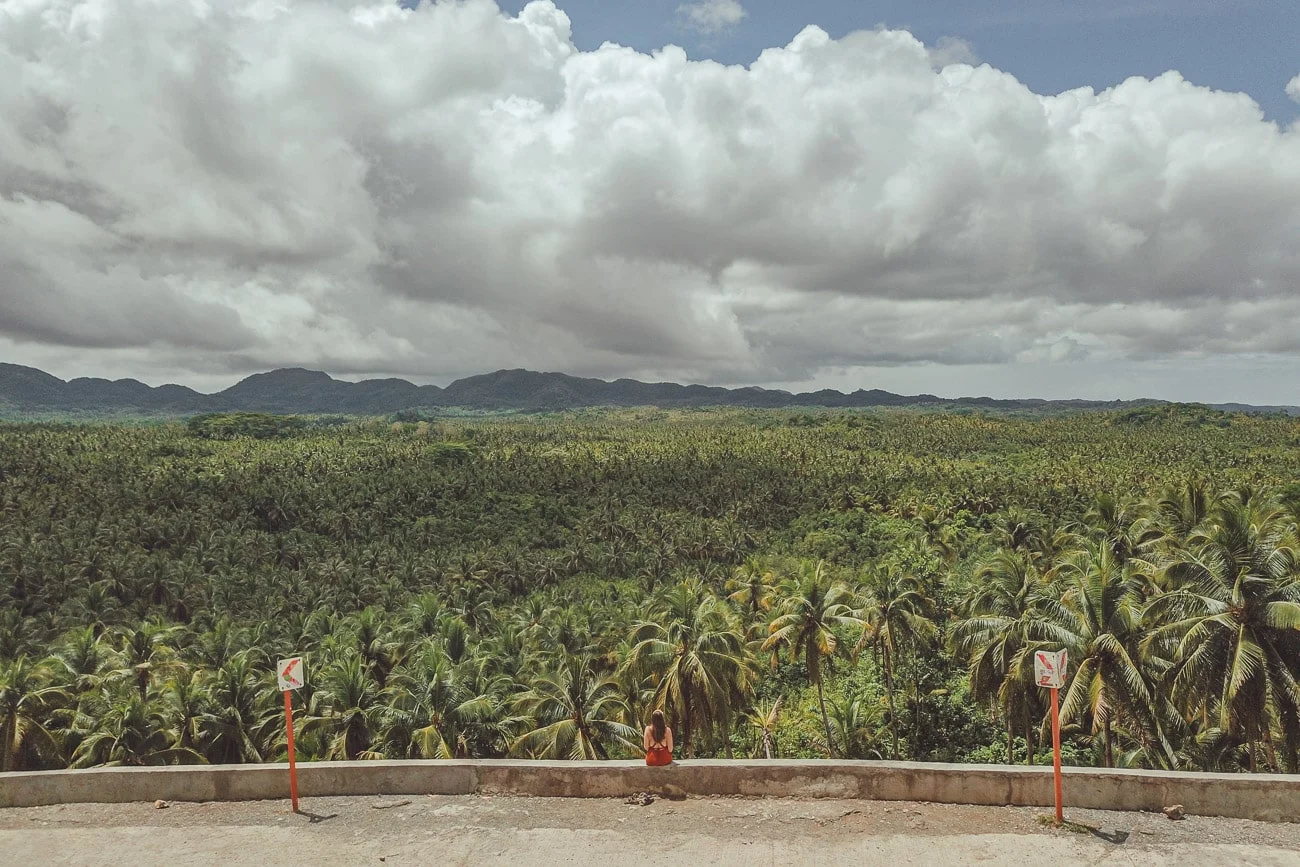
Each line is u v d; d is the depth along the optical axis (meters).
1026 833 9.95
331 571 81.38
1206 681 20.88
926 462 147.75
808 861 9.41
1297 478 108.19
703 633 30.27
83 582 72.62
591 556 92.88
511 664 40.31
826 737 35.28
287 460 151.38
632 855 9.65
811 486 121.31
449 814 10.88
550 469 140.50
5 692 32.56
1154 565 32.31
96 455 140.38
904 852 9.56
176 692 33.69
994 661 27.50
